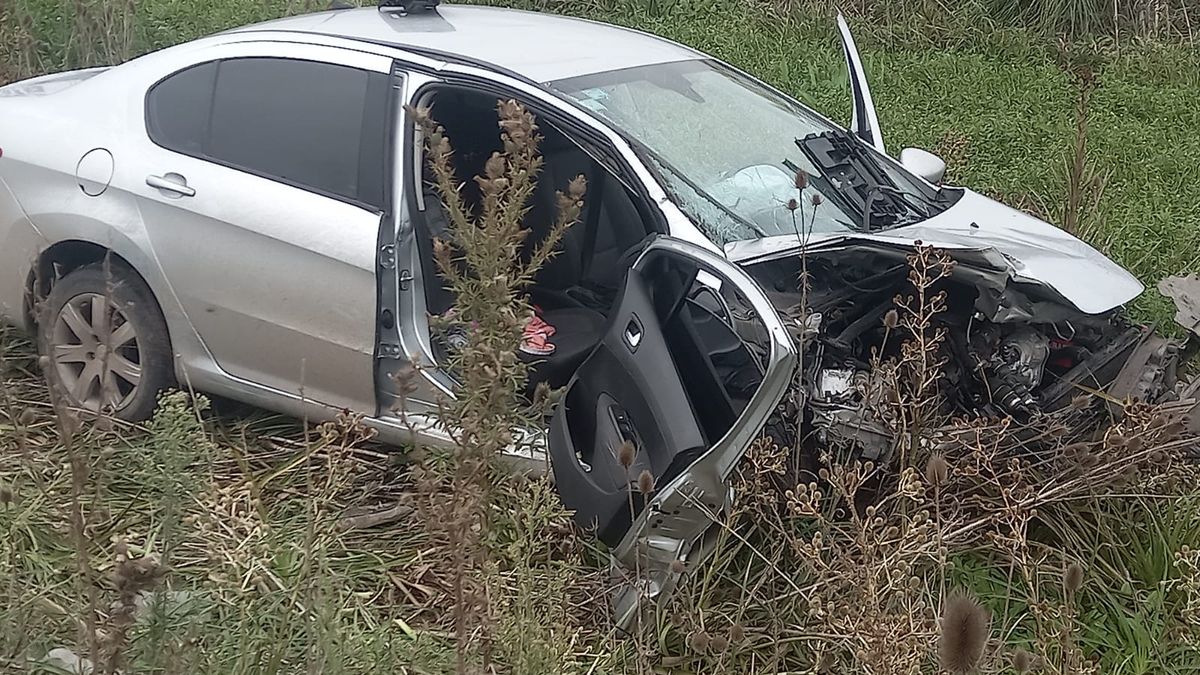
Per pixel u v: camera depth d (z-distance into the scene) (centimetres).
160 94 421
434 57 389
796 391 335
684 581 320
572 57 410
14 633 276
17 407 410
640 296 329
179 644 270
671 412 311
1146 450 346
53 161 420
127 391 418
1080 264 383
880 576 314
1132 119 820
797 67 895
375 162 381
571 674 297
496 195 263
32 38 713
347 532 359
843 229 388
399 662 298
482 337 257
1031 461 365
